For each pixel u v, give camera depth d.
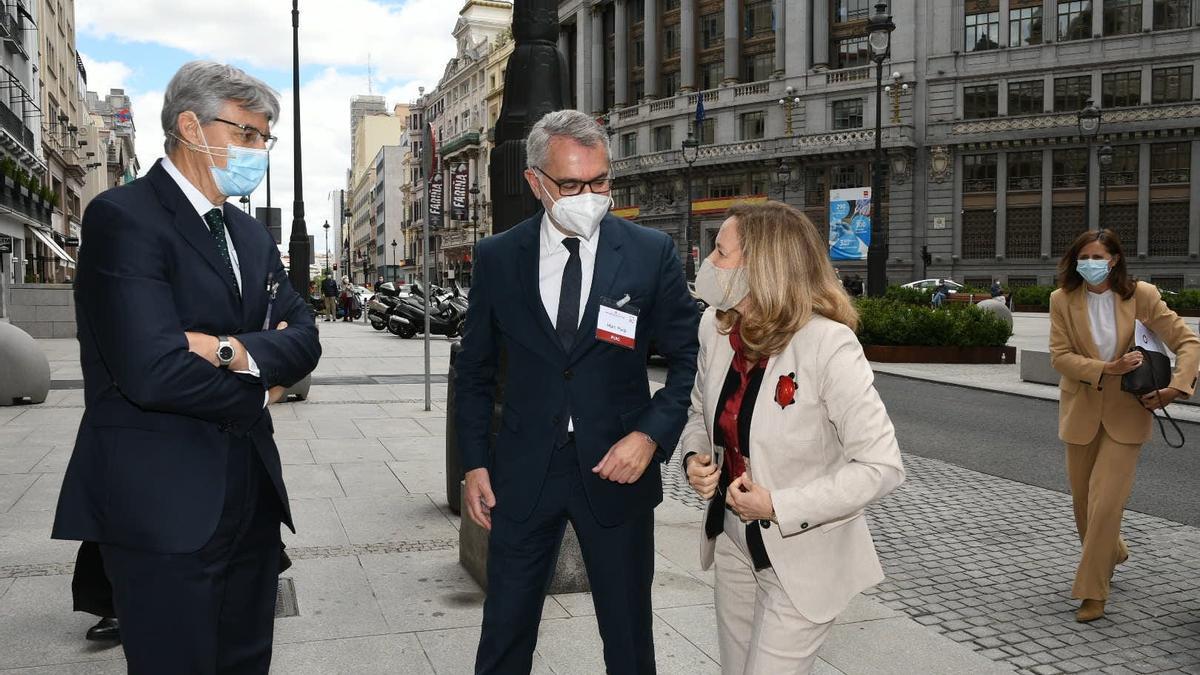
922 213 49.06
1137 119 44.28
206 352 1.97
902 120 48.91
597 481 2.42
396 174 125.12
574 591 4.07
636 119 61.22
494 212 4.78
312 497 5.84
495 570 2.51
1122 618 4.00
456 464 5.38
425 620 3.70
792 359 2.13
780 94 52.81
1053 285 46.19
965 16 48.03
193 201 2.11
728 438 2.24
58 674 3.13
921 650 3.57
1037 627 3.88
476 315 2.62
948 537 5.37
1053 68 45.91
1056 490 6.65
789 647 2.13
